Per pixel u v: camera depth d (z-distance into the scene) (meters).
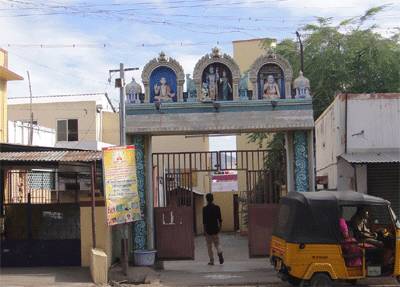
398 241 8.78
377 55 20.92
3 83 16.25
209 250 12.98
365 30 22.30
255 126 11.56
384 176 13.45
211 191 32.31
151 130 11.66
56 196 15.84
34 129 21.03
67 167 15.81
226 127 11.60
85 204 10.86
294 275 8.24
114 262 11.36
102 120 31.70
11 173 12.88
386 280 9.96
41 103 30.36
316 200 8.48
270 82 12.02
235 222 31.86
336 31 22.08
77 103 30.25
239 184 28.58
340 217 9.00
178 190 13.32
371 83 21.25
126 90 11.97
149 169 12.06
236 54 29.86
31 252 10.86
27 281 9.47
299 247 8.28
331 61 20.75
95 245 10.27
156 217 12.16
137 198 10.21
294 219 8.40
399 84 20.92
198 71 11.99
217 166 12.30
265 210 12.05
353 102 13.58
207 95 11.93
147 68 12.12
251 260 14.17
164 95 12.07
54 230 11.18
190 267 12.55
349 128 13.48
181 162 30.83
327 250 8.36
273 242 9.22
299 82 11.80
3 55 16.05
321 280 8.36
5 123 16.34
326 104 21.47
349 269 8.57
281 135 20.92
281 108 11.70
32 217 11.29
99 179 15.95
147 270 10.61
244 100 11.78
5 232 11.56
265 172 12.26
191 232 12.09
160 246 12.07
